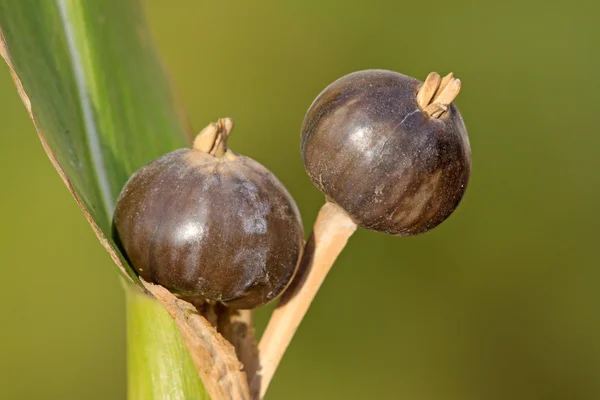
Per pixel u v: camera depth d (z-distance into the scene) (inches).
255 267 4.0
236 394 4.1
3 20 4.3
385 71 4.1
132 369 4.2
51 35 4.4
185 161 4.1
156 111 4.5
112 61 4.5
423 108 4.1
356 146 4.0
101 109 4.5
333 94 4.1
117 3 4.6
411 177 4.0
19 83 4.0
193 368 4.2
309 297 4.2
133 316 4.2
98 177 4.4
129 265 4.1
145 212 4.0
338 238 4.2
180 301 4.1
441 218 4.1
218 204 4.0
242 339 4.2
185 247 4.0
